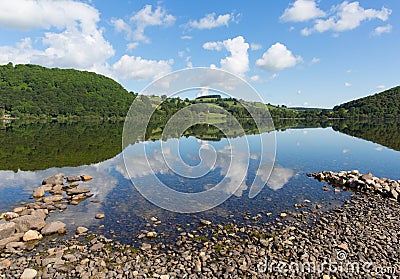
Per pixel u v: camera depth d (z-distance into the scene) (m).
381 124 81.44
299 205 11.98
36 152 27.17
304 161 21.94
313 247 8.32
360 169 19.23
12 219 10.08
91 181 16.09
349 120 109.81
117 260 7.65
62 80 107.38
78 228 9.55
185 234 9.32
